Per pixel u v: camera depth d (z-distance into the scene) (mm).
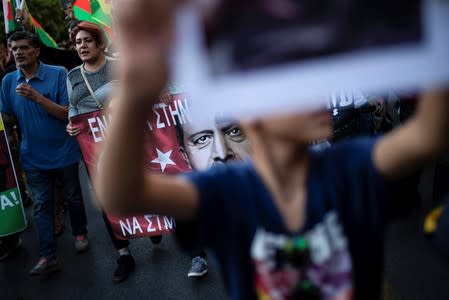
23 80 4035
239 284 1047
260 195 1032
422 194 4281
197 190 1042
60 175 4219
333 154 1073
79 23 3533
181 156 3293
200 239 1059
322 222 1022
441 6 672
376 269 1062
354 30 691
